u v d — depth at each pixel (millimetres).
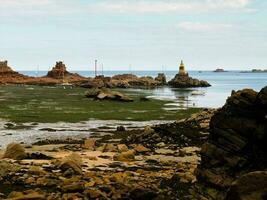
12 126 58938
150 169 29188
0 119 65750
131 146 40938
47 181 23047
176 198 20891
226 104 23406
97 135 51438
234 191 16734
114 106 90375
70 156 30844
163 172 27609
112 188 21547
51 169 26891
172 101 108562
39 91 139625
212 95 143375
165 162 32344
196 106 96188
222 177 21938
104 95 104938
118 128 55781
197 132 44906
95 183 22812
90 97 110688
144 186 22344
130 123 64438
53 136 50750
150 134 44594
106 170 28141
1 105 87562
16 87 164625
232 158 22156
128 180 24000
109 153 36781
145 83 198250
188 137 43406
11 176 24594
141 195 20422
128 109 84625
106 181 23250
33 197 19484
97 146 41531
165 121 67000
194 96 134875
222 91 170375
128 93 143000
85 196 20453
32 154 33094
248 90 22781
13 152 32344
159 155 36156
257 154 21656
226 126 22734
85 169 28219
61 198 20031
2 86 170250
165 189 22359
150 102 102500
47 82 191375
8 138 48969
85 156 34250
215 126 23125
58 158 32656
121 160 32875
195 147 40094
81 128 58188
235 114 22656
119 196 20641
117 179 24109
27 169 26719
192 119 51062
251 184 16516
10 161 29828
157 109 85500
